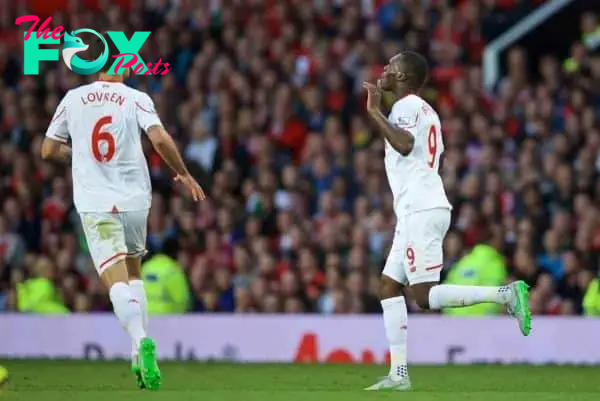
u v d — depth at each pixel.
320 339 44.59
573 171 53.84
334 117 57.66
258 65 61.78
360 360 44.25
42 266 51.34
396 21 63.19
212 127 59.38
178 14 64.56
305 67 61.22
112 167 28.56
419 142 29.55
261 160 55.88
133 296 28.12
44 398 26.22
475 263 47.91
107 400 25.81
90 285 51.53
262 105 59.84
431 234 29.58
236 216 53.66
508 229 50.41
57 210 55.44
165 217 53.19
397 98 30.48
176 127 59.53
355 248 49.16
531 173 53.16
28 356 45.62
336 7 65.19
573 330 44.00
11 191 57.28
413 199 29.58
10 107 60.53
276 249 52.38
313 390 29.66
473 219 50.97
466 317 44.25
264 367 40.88
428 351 44.25
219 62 61.41
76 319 45.66
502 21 64.38
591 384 34.38
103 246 28.39
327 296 48.75
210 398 26.20
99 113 28.61
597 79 59.16
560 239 49.19
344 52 61.84
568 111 57.78
